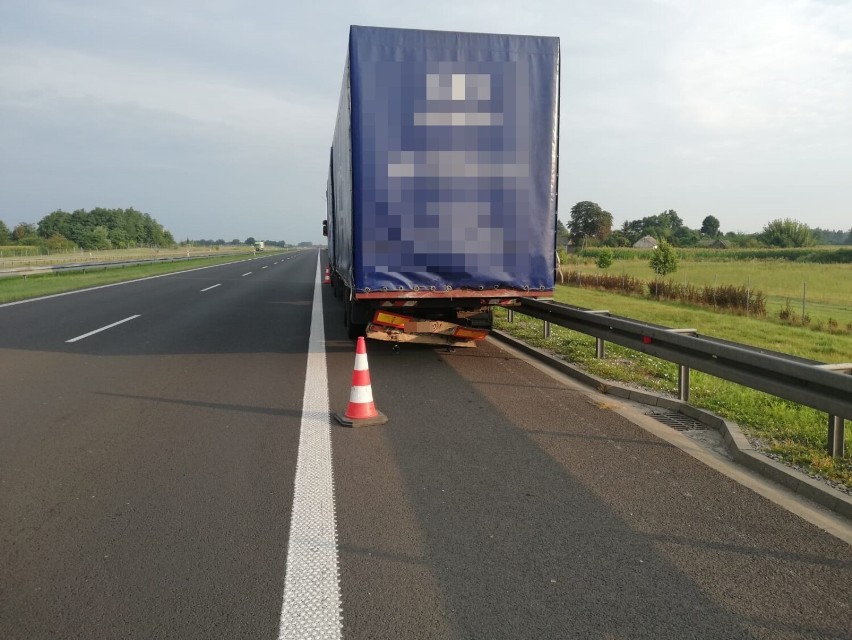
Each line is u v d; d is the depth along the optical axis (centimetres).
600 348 907
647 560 337
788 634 273
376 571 322
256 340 1092
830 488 421
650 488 439
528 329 1223
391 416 617
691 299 1978
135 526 370
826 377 468
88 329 1196
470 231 807
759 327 1441
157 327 1237
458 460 490
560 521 384
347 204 917
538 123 810
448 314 922
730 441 528
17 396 681
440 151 793
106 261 3566
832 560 340
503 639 267
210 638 265
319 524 375
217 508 396
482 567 327
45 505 399
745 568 330
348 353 973
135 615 281
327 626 274
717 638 270
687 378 664
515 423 596
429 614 284
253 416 608
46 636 266
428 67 783
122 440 530
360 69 771
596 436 558
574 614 286
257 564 327
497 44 796
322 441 532
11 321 1296
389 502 408
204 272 3441
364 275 795
